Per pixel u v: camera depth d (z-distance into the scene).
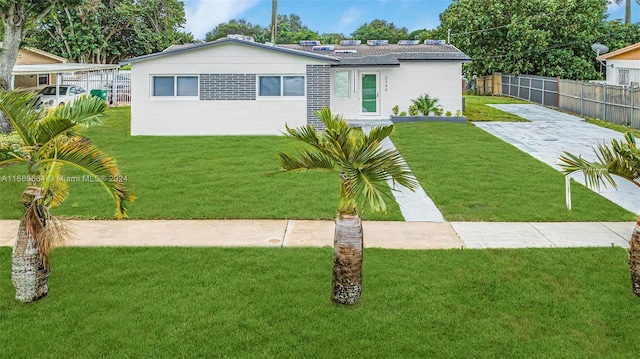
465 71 37.16
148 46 47.56
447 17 38.97
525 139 17.83
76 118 6.20
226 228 8.77
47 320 5.39
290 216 9.45
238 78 18.91
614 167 6.28
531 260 7.20
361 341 5.06
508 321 5.45
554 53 34.44
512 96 34.88
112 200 10.39
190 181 11.95
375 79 22.27
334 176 12.65
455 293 6.10
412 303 5.84
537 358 4.80
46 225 5.88
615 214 9.61
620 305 5.79
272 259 7.20
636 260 5.97
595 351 4.91
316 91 18.97
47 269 5.94
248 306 5.73
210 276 6.55
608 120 22.61
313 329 5.28
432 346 4.98
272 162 14.08
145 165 13.66
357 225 5.74
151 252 7.45
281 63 18.80
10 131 17.41
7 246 7.80
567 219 9.30
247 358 4.76
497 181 12.02
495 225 9.00
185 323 5.35
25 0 19.14
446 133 18.48
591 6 34.28
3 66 19.00
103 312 5.58
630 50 26.27
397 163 5.63
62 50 43.44
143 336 5.11
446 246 7.90
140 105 19.03
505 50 35.56
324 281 6.44
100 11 45.09
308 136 5.56
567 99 26.50
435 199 10.59
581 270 6.80
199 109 19.05
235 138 18.19
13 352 4.82
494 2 35.34
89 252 7.43
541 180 12.14
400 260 7.19
